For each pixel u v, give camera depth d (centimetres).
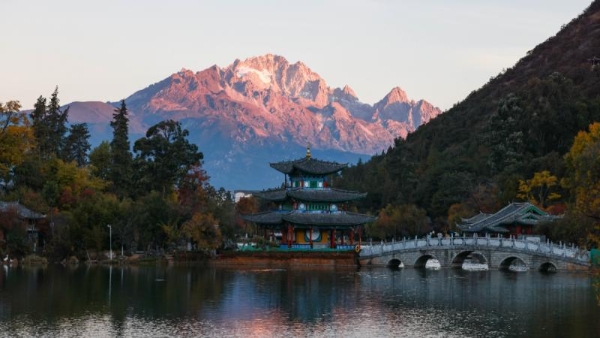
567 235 15525
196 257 17888
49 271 15838
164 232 18488
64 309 10700
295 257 17600
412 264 17150
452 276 15012
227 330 9375
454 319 10050
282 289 12975
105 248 18125
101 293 12275
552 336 8975
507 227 17888
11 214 17675
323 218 18188
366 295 12256
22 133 17512
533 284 13350
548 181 19538
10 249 17600
